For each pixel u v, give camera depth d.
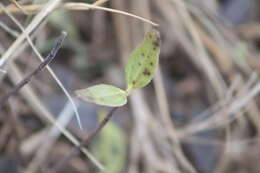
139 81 0.51
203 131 0.75
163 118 0.73
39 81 0.73
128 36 0.79
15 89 0.54
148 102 0.77
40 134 0.71
